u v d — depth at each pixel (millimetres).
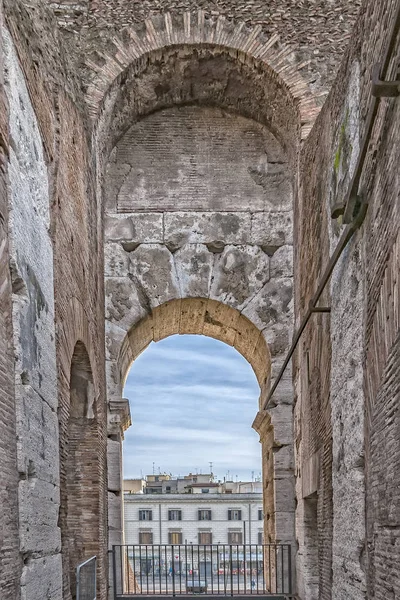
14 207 6773
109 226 14836
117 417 14039
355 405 8008
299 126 13453
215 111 15398
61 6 13867
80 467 11922
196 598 12844
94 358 11898
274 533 14148
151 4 14070
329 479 9578
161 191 15055
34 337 7363
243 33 14070
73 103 10758
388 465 6422
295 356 13781
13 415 6504
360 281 7836
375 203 7043
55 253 8773
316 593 12305
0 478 5918
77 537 11750
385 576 6523
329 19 14062
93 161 12680
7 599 5922
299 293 13320
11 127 6883
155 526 49156
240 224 14961
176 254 14828
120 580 13422
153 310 14688
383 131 6676
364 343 7594
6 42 6895
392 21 6016
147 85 14578
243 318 14867
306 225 12289
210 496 49625
